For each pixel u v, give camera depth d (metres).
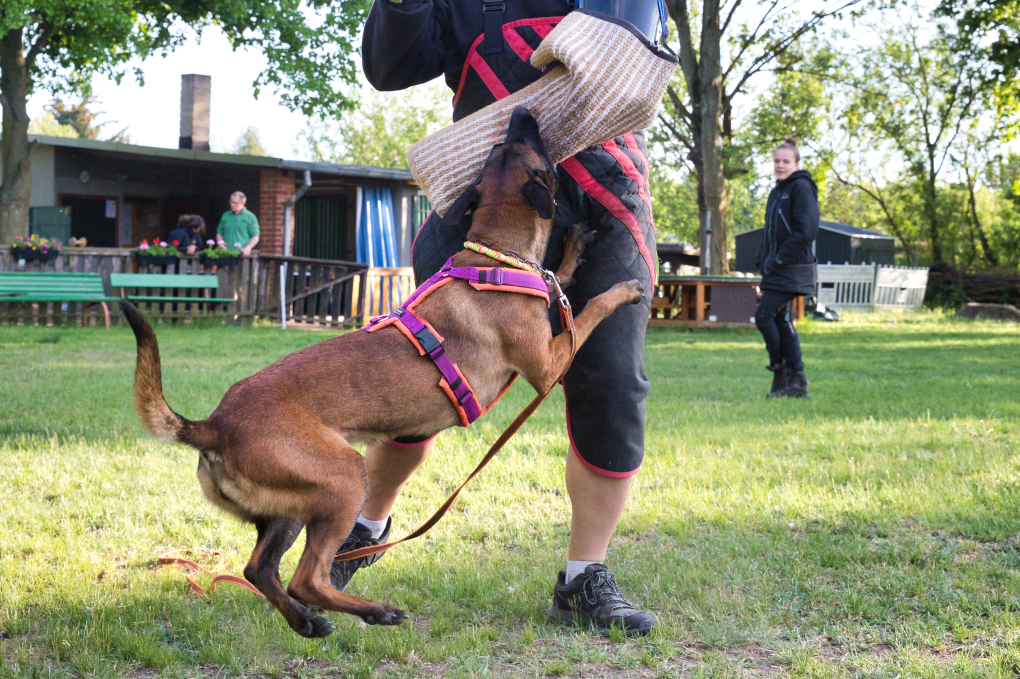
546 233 3.01
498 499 4.32
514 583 3.22
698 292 17.50
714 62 21.77
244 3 18.22
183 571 3.34
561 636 2.86
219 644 2.71
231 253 14.56
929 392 7.79
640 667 2.62
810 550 3.50
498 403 6.99
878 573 3.28
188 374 7.97
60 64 19.98
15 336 11.52
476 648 2.75
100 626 2.79
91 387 7.18
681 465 4.93
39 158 17.86
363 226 18.41
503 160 2.93
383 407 2.64
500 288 2.79
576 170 3.01
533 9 3.00
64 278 13.51
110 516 3.92
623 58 2.73
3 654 2.60
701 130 22.52
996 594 3.06
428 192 3.09
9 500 4.11
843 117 30.84
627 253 3.03
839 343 13.99
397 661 2.69
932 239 30.39
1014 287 25.11
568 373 2.99
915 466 4.81
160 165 19.25
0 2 15.08
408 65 3.01
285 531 2.62
